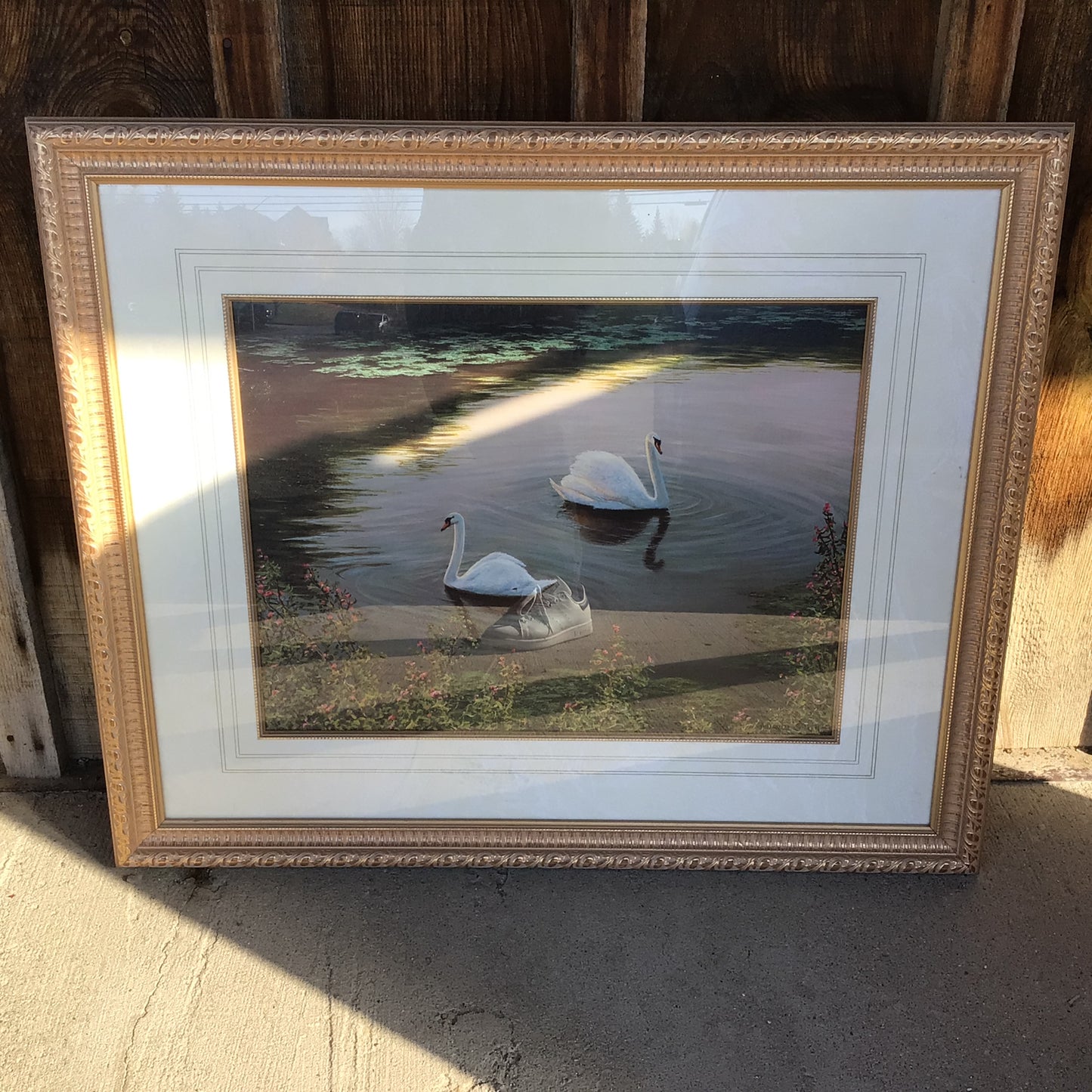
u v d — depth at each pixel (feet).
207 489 3.83
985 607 3.85
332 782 4.15
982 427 3.69
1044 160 3.43
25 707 4.66
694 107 3.83
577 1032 3.42
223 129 3.42
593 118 3.68
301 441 3.81
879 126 3.41
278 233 3.57
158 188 3.51
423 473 3.87
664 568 3.97
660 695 4.09
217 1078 3.24
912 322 3.63
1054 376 4.22
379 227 3.57
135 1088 3.20
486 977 3.64
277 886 4.10
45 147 3.43
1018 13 3.51
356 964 3.69
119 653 3.93
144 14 3.70
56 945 3.77
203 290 3.62
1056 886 4.08
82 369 3.65
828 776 4.11
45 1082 3.21
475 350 3.73
